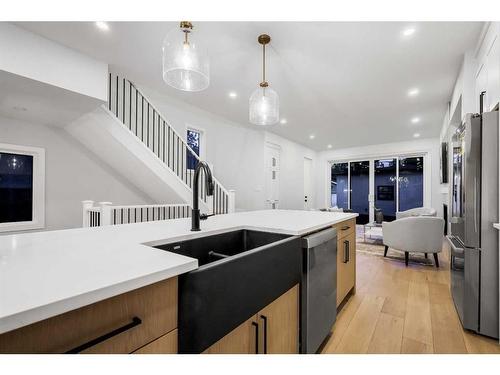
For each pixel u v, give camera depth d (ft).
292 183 23.57
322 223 5.57
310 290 4.62
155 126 14.05
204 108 15.31
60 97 8.81
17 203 10.75
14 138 10.55
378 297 7.88
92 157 12.78
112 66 10.00
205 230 4.56
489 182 5.72
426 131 19.39
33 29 7.46
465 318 5.92
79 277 2.04
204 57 6.20
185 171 15.08
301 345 4.51
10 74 7.22
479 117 5.85
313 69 9.93
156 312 2.23
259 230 5.11
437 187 21.20
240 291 2.92
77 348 1.75
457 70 9.78
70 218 12.03
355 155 25.91
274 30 7.54
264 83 8.16
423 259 12.34
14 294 1.69
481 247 5.77
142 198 14.70
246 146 19.83
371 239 17.65
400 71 9.96
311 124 17.75
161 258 2.61
